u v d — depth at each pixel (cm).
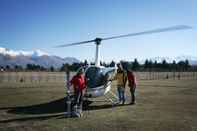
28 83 3369
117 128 913
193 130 886
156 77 4988
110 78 1477
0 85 2950
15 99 1683
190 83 3192
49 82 3616
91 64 1543
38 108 1331
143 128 913
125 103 1499
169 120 1038
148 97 1781
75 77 1140
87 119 1059
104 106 1388
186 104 1453
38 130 890
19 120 1042
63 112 1216
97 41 1524
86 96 1358
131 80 1470
